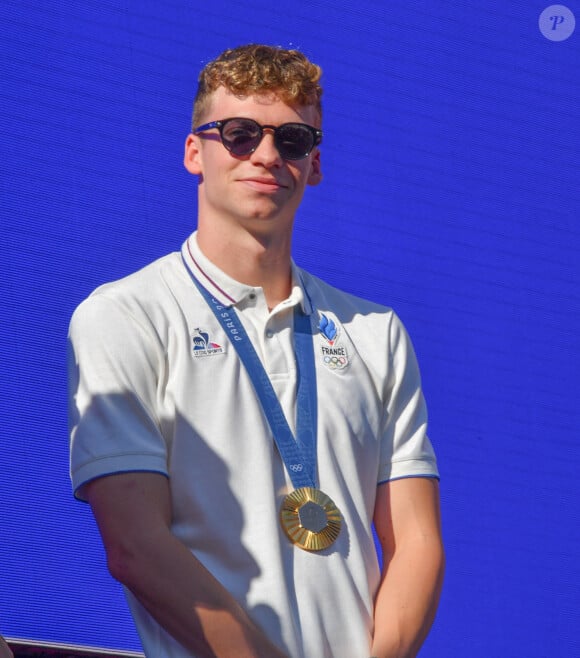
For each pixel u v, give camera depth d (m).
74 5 11.88
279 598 7.22
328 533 7.47
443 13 13.51
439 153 13.05
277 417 7.68
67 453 10.84
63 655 10.38
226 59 8.18
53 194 11.39
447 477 12.02
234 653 6.96
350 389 7.98
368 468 7.91
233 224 7.96
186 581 7.01
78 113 11.66
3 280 11.02
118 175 11.69
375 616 7.54
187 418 7.52
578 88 13.84
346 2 13.11
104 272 11.41
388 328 8.36
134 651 10.59
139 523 7.15
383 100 12.98
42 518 10.59
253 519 7.38
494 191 13.15
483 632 11.66
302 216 12.32
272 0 12.76
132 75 11.96
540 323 12.91
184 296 7.95
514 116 13.48
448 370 12.41
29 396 10.84
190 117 12.12
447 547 11.78
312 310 8.20
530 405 12.57
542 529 12.18
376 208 12.62
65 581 10.52
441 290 12.64
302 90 8.05
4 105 11.40
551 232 13.26
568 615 12.01
